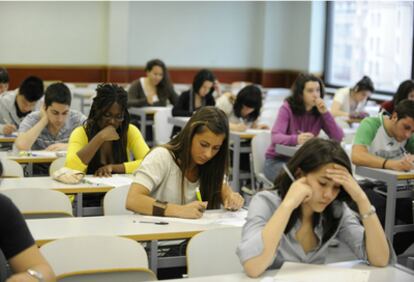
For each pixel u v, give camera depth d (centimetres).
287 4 1118
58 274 257
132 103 804
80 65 1077
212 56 1144
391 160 460
